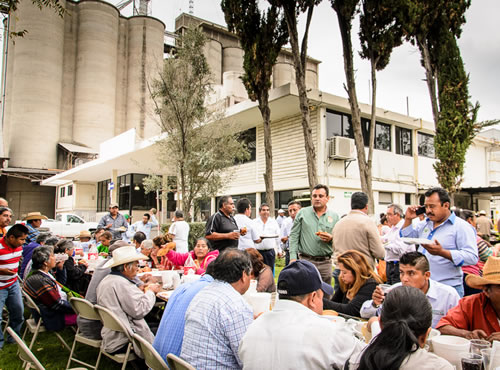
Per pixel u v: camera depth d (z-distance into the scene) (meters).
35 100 34.81
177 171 12.00
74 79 37.47
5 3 4.20
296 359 1.77
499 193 19.33
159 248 6.54
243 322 2.39
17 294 4.73
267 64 11.01
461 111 12.15
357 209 4.57
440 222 3.61
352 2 10.09
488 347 1.95
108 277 3.69
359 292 3.43
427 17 11.79
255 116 14.20
